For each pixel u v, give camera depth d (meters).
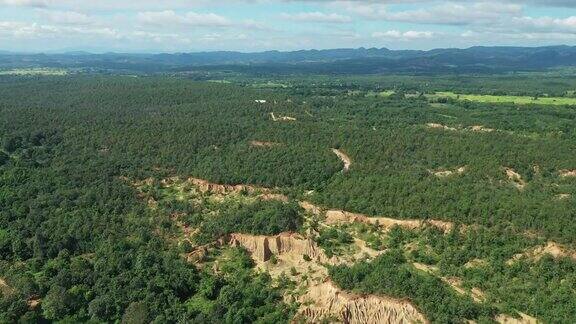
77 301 82.81
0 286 87.06
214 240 101.44
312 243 99.12
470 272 88.62
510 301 81.12
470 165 134.38
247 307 83.19
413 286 80.38
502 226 96.62
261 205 113.00
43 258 94.44
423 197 109.12
